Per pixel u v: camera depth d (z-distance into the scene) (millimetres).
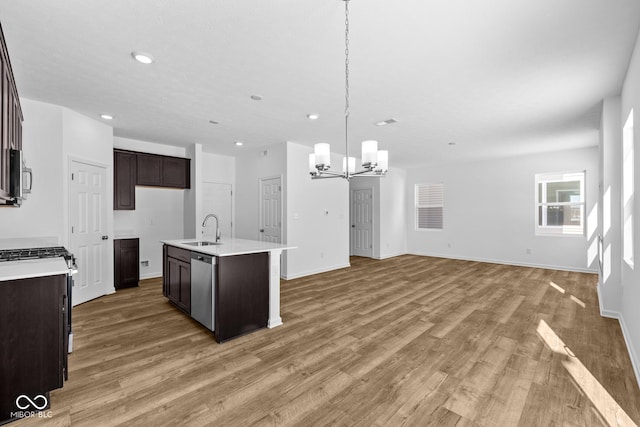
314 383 2072
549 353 2506
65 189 3527
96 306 3730
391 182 7980
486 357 2439
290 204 5328
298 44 2219
